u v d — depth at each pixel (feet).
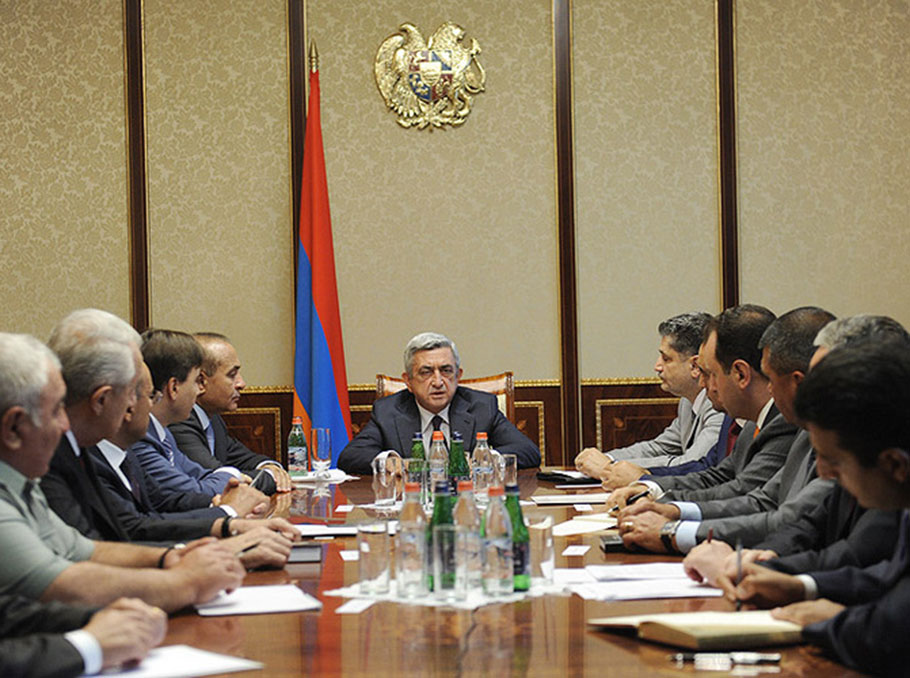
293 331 21.53
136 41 21.44
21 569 6.60
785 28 22.16
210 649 6.08
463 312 21.80
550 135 21.93
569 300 21.89
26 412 6.71
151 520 9.49
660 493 11.70
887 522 7.29
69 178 21.39
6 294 21.33
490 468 12.91
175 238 21.49
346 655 5.92
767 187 22.18
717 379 11.41
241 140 21.52
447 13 21.80
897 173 22.35
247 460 17.20
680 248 22.11
